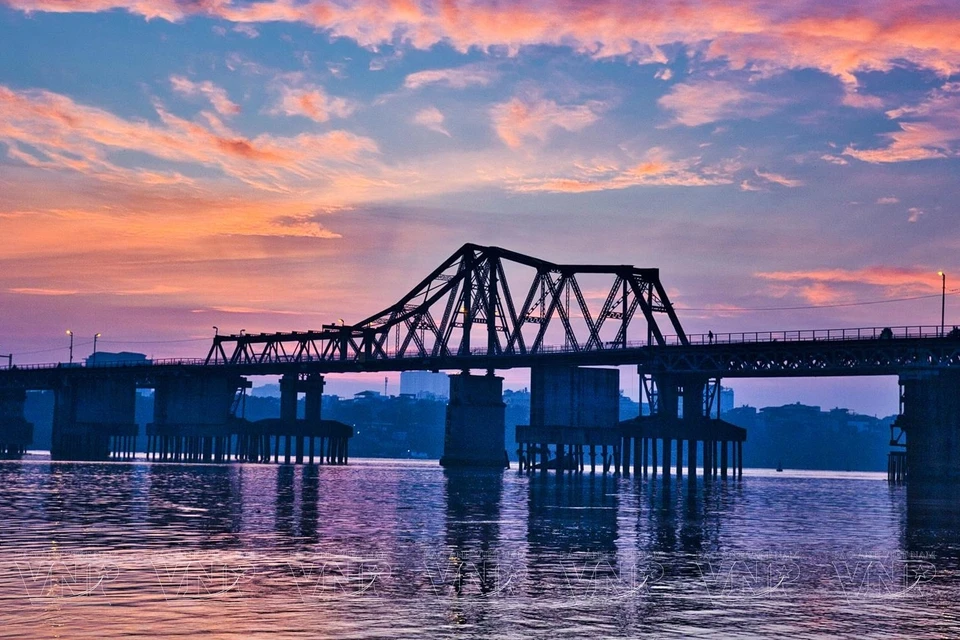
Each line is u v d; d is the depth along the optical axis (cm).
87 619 4331
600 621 4425
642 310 19912
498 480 17288
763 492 15188
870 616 4603
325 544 6825
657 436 18962
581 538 7550
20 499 10344
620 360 19575
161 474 17100
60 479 14638
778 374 17400
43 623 4256
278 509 9688
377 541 7075
